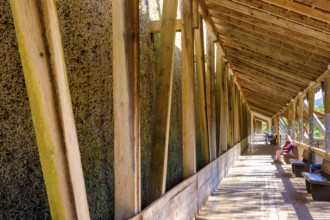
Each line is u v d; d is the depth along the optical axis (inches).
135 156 107.3
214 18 272.8
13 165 78.6
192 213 192.5
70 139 71.1
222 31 299.1
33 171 84.8
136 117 108.1
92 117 116.8
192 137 194.7
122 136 106.4
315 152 339.0
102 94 125.3
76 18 109.8
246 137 824.9
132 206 106.0
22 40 64.1
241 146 656.4
